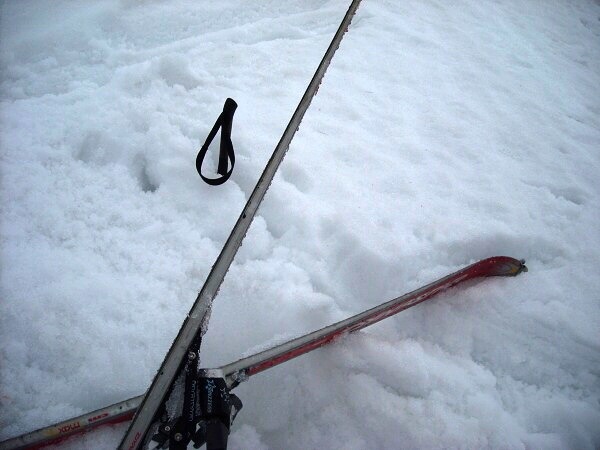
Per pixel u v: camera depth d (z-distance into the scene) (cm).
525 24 435
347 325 155
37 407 146
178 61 272
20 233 188
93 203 204
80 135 229
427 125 284
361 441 152
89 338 162
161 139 229
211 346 169
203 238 200
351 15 223
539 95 337
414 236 215
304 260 199
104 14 314
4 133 223
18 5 315
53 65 276
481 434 155
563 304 204
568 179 269
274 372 163
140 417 107
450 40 371
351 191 229
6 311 164
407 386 165
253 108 261
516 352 186
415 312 191
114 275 181
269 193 219
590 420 166
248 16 350
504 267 205
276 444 150
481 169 262
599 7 520
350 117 274
